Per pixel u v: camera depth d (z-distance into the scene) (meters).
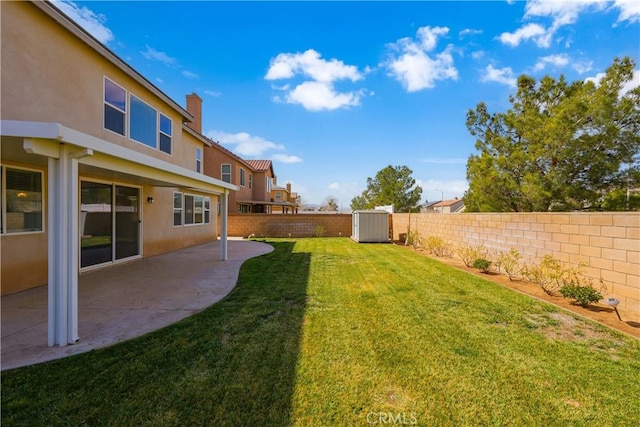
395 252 10.94
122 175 7.08
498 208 9.70
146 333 3.67
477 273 7.15
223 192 8.93
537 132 8.14
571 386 2.61
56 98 5.77
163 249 10.47
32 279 5.72
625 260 4.29
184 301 4.98
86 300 5.03
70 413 2.22
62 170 3.32
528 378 2.73
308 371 2.82
